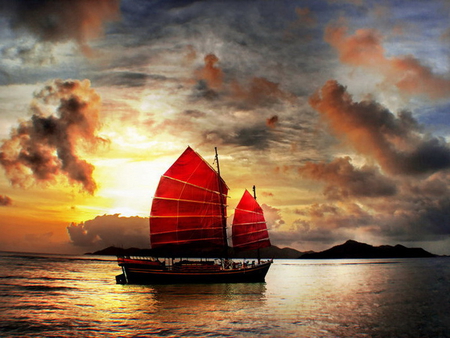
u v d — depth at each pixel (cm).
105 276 8044
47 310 3169
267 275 9706
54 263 14500
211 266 5175
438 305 3775
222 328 2511
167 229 4997
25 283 5588
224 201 5462
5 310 3117
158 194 4944
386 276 9100
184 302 3684
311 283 6750
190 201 5141
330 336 2358
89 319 2791
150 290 4681
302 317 2969
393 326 2688
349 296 4575
